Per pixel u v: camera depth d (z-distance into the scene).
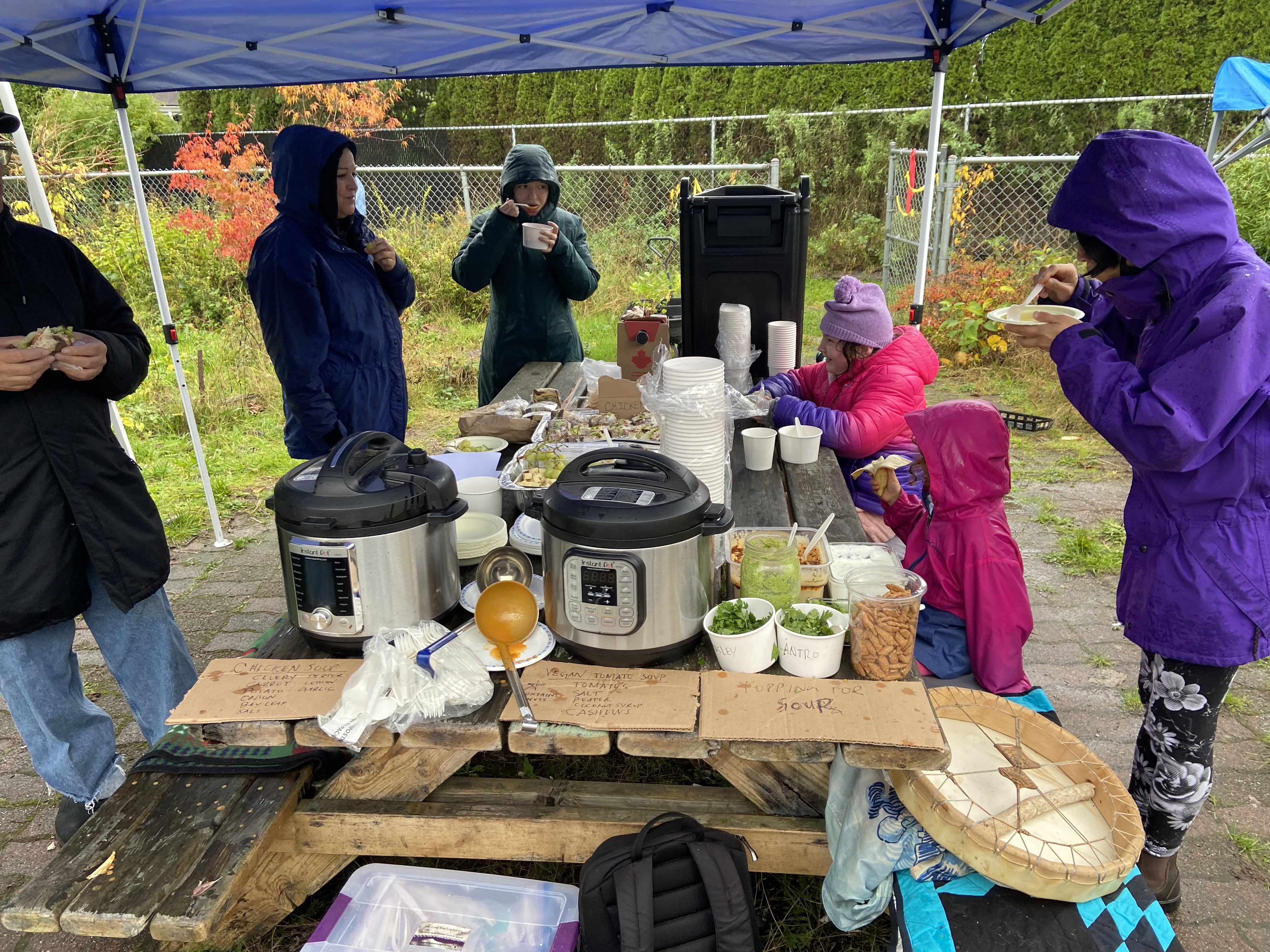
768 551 1.85
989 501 2.29
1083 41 10.66
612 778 2.69
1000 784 1.77
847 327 3.20
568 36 3.91
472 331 8.93
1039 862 1.53
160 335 8.04
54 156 10.06
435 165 14.27
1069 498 4.98
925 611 2.40
